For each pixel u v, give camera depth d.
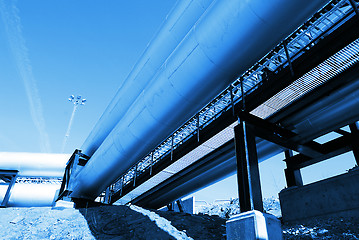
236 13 5.41
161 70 7.68
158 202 16.28
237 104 8.11
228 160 10.93
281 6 5.02
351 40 5.64
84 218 10.80
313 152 8.95
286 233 7.98
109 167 12.34
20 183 22.19
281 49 7.02
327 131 7.93
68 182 15.62
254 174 6.38
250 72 7.90
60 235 8.63
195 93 6.99
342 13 6.14
